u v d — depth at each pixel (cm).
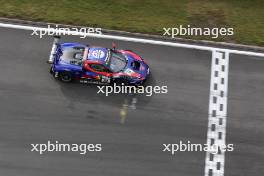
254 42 3634
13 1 3638
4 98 3244
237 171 3152
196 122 3288
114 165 3095
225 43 3609
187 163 3144
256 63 3575
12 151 3080
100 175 3056
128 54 3369
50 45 3491
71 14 3622
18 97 3259
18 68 3366
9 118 3181
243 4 3803
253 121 3328
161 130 3234
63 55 3288
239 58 3575
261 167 3180
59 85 3328
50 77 3353
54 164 3064
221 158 3180
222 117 3325
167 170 3111
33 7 3625
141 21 3644
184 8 3734
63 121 3203
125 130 3209
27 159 3066
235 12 3753
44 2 3656
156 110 3303
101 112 3256
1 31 3500
